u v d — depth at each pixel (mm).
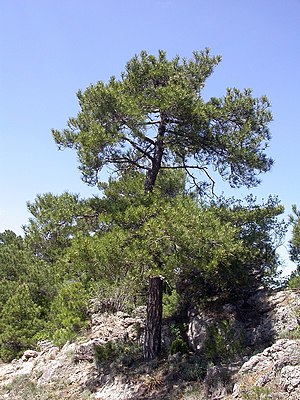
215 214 15867
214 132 16516
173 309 18594
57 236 15742
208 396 12047
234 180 17203
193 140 16516
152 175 16828
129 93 17031
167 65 16984
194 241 13188
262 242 17000
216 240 13562
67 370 16875
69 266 14547
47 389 15750
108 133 15188
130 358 15875
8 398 15367
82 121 16453
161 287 16125
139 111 15211
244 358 13242
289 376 10281
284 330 14445
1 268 30422
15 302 24547
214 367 13008
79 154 15570
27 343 23141
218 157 16969
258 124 16469
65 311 22203
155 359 15172
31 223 15875
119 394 14023
